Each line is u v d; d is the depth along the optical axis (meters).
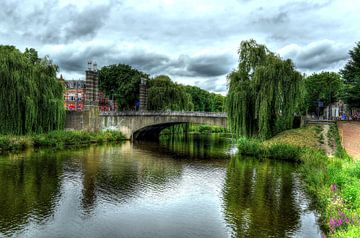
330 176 26.86
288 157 43.94
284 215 23.22
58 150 51.56
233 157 48.25
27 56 57.38
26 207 24.17
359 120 62.03
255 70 49.84
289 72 48.75
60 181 31.70
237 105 49.44
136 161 44.16
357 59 65.12
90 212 23.62
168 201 26.45
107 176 34.47
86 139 63.34
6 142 47.25
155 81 90.31
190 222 22.09
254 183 32.06
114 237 19.73
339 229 16.70
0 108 48.03
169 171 37.72
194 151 56.47
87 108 67.56
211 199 26.95
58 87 57.47
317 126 56.19
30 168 37.03
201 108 135.88
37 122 53.84
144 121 72.12
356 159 32.72
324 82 89.56
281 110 49.34
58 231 20.25
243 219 22.62
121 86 88.62
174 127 106.44
